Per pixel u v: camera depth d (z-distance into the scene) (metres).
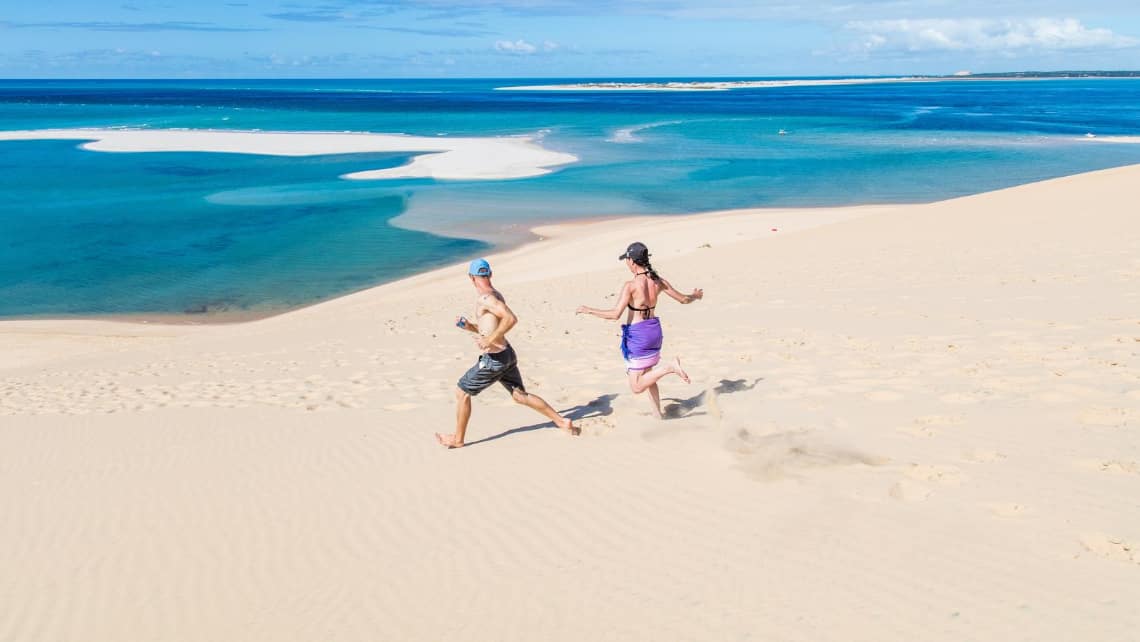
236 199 39.09
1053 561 3.58
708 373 8.12
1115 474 4.41
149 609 4.26
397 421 7.55
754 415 6.37
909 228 20.41
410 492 5.54
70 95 198.88
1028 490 4.32
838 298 12.15
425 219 33.75
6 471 6.83
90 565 4.81
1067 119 94.75
